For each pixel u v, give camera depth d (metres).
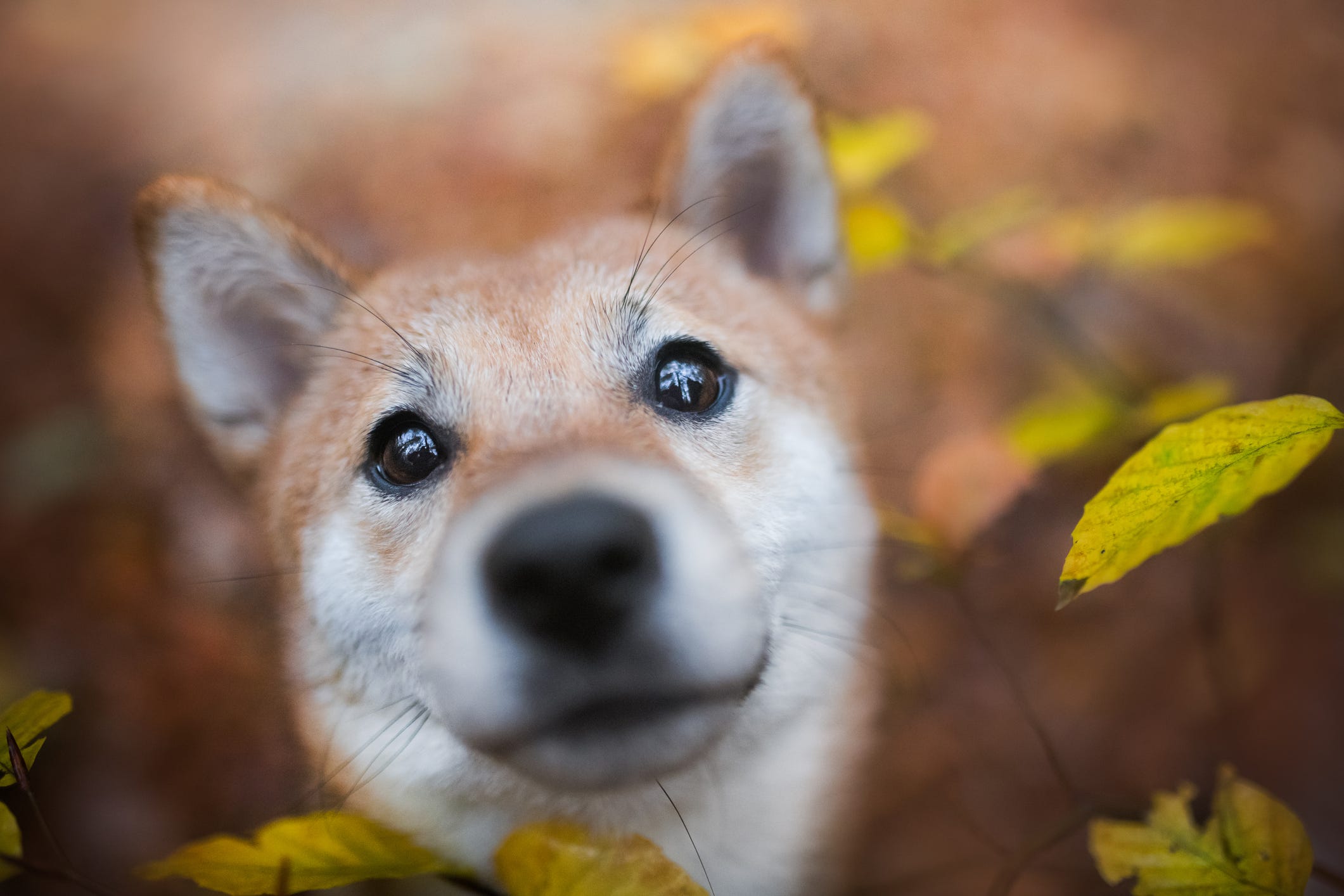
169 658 0.38
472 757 0.25
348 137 0.52
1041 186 0.46
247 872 0.21
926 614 0.37
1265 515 0.37
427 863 0.22
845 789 0.31
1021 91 0.49
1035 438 0.31
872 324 0.43
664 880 0.21
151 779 0.35
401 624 0.25
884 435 0.41
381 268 0.32
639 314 0.26
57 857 0.21
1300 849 0.21
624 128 0.48
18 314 0.49
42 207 0.52
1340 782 0.33
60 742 0.36
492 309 0.26
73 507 0.43
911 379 0.43
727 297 0.29
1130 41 0.51
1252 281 0.42
